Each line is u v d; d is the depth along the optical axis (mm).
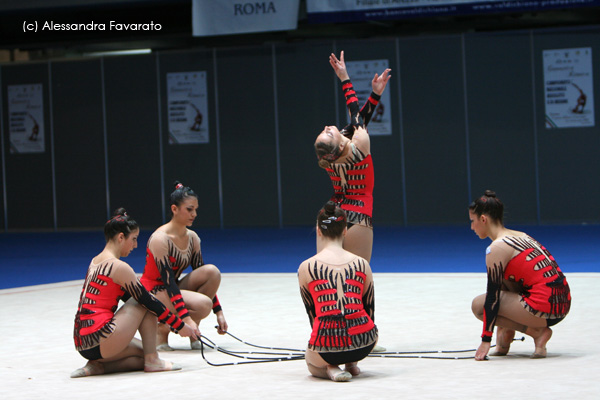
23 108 26094
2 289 13602
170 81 25141
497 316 6895
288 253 17969
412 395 5582
